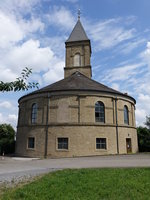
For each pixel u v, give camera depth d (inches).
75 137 883.4
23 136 1016.9
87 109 920.3
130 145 1009.5
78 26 1524.4
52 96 952.9
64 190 286.2
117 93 1003.3
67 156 863.7
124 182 323.9
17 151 1054.4
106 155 834.2
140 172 399.2
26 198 257.4
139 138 1238.3
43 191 282.0
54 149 886.4
